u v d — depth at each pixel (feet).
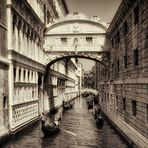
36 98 101.09
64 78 188.44
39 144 67.82
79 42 112.57
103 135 80.07
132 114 63.05
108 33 107.55
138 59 58.03
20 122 79.15
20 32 80.89
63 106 164.04
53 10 148.36
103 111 131.34
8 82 70.03
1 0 65.41
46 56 114.11
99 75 167.43
